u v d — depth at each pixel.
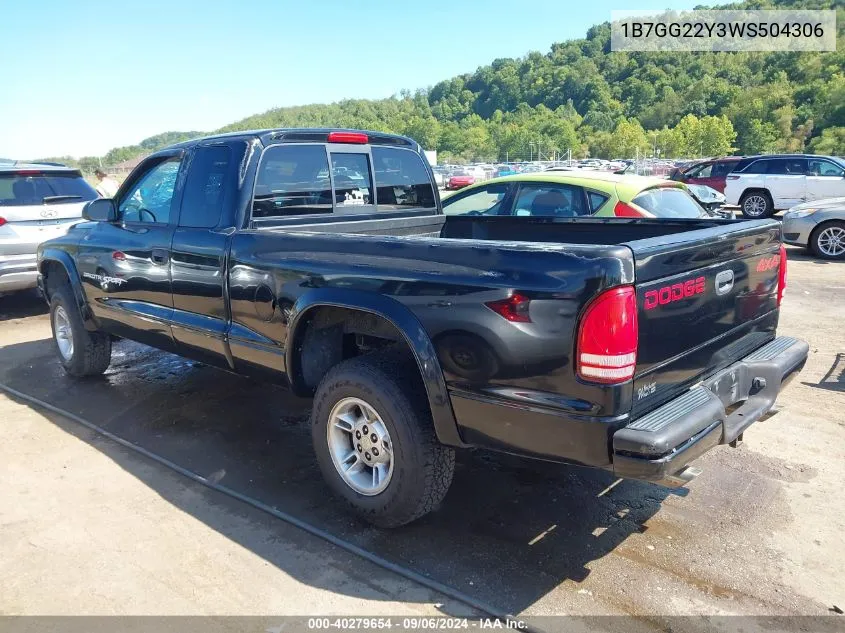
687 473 2.72
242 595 2.76
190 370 5.79
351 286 3.12
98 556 3.03
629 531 3.25
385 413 3.03
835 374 5.52
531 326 2.54
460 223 5.13
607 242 4.46
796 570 2.92
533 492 3.65
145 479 3.78
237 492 3.62
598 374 2.42
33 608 2.67
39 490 3.65
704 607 2.68
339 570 2.93
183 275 4.08
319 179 4.20
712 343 2.99
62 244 5.20
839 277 9.85
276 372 3.66
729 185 17.67
